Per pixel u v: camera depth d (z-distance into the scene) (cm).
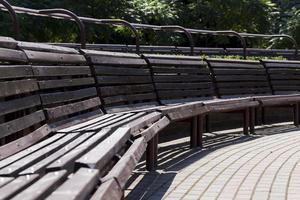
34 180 334
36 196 290
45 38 1803
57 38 1881
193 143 834
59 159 387
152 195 546
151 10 2108
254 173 653
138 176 632
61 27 1786
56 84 575
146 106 813
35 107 532
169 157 757
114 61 753
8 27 1558
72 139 498
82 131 538
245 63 1105
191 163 712
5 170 366
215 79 1016
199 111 825
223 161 728
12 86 467
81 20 737
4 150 422
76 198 297
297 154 785
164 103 859
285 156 768
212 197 539
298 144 883
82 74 658
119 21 850
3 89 448
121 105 754
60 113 562
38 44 568
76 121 608
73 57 642
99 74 707
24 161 400
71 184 325
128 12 2019
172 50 1431
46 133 522
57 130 551
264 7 2527
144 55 857
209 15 2428
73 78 631
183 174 644
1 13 1565
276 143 892
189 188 576
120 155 486
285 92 1180
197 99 949
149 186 584
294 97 1107
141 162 719
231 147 848
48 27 1773
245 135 985
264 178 626
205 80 988
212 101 903
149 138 585
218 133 1009
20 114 504
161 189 571
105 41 2034
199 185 589
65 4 1819
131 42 2089
